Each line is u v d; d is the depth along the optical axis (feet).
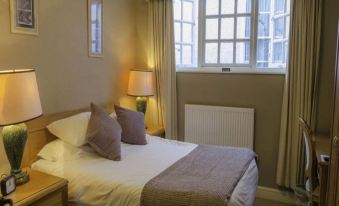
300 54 9.97
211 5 12.25
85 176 7.22
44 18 8.64
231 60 12.14
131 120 9.87
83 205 7.07
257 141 11.37
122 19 12.12
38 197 6.05
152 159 8.39
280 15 10.97
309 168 7.91
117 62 11.94
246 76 11.28
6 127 6.42
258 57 11.66
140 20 12.91
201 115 11.90
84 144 8.67
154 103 12.67
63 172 7.48
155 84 12.57
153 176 7.12
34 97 6.47
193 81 12.21
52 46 8.96
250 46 11.71
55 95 9.17
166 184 6.59
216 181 6.73
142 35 12.92
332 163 6.34
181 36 12.72
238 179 7.01
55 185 6.52
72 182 7.23
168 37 12.09
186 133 12.26
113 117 10.16
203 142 11.97
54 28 9.00
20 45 7.98
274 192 11.21
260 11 11.46
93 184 6.98
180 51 12.79
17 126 6.48
